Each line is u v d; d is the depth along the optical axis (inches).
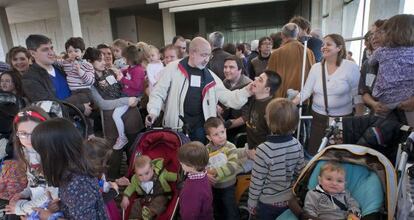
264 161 63.1
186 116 90.9
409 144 57.1
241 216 84.2
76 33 349.7
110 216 65.6
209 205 67.2
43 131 45.9
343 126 72.2
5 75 96.0
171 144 84.4
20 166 66.8
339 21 339.3
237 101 86.1
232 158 77.6
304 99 102.1
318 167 63.8
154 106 89.4
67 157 46.8
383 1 183.0
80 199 47.1
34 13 585.3
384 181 57.3
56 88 99.3
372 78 79.5
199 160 63.2
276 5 571.8
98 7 553.9
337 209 57.0
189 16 651.5
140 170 76.2
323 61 98.8
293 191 63.6
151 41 711.7
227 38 799.7
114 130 117.0
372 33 103.8
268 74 80.7
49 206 51.8
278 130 63.4
